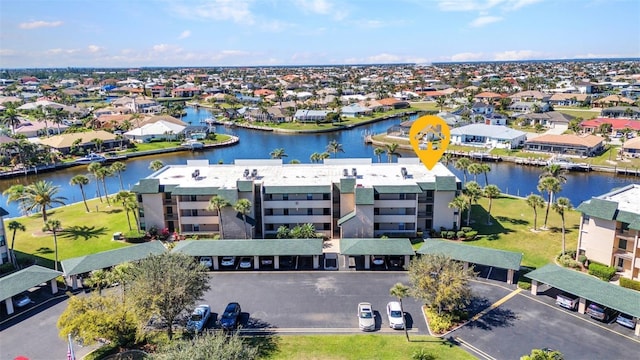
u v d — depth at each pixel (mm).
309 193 90500
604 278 71250
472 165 121000
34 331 60000
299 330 59531
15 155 173000
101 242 91875
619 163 153125
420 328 59531
